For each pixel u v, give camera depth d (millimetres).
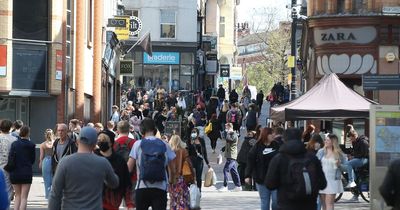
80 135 17594
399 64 61156
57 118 54594
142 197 24000
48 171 36594
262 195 28219
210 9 168125
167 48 112750
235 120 76062
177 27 113125
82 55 60625
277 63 148125
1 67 51562
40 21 53375
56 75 53875
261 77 187625
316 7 62719
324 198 30312
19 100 54062
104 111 77312
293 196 19734
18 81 52688
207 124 75875
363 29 61094
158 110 76750
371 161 28297
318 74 62969
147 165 23844
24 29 53000
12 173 29500
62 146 33875
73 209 17219
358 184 40719
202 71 125625
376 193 28250
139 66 112250
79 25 60250
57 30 53938
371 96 61281
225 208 38062
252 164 28094
